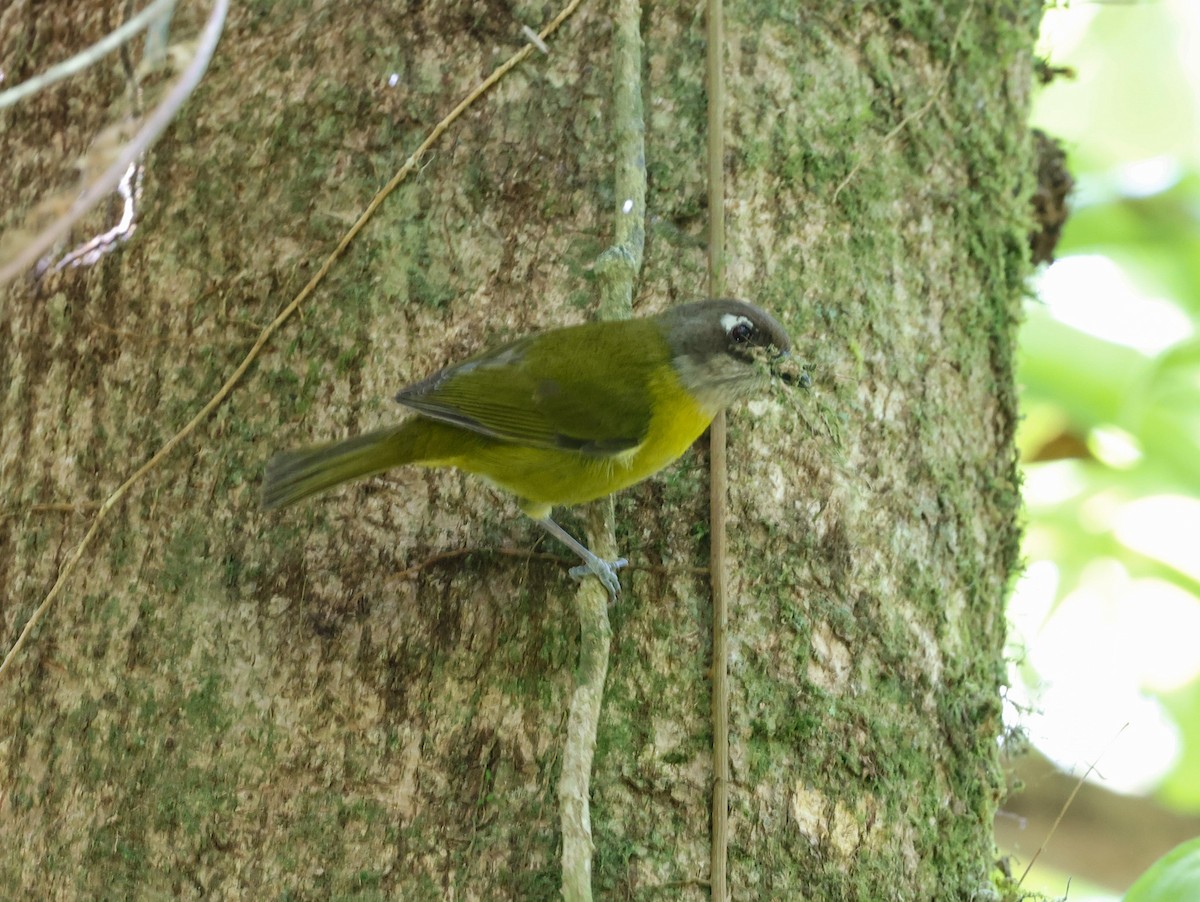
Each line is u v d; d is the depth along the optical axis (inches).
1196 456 537.3
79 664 288.7
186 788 273.1
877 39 339.3
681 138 317.4
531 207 310.7
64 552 299.1
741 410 303.6
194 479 293.0
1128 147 650.8
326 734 273.1
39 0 343.3
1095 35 642.8
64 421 308.2
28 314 321.7
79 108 328.2
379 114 312.5
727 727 275.4
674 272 311.9
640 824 268.8
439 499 295.9
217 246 307.4
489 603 284.7
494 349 297.4
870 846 283.7
